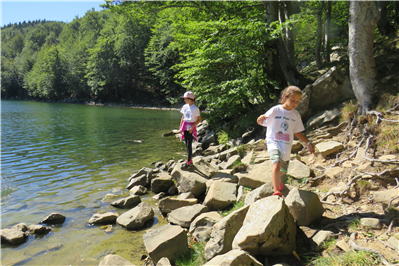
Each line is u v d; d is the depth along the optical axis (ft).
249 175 15.03
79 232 12.66
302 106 23.79
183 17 46.68
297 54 64.90
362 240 8.43
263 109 31.22
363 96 18.03
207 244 9.84
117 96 175.32
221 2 43.47
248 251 8.56
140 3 45.11
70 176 21.31
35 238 12.07
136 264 10.17
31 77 250.98
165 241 10.18
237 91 28.76
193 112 18.16
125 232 12.71
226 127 35.17
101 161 26.27
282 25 29.37
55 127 52.44
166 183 18.28
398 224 8.75
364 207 10.57
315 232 9.50
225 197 14.03
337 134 18.83
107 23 181.37
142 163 25.64
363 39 17.81
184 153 30.09
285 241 8.40
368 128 15.80
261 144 22.90
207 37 34.73
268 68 32.81
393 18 41.55
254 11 43.42
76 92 209.77
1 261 10.37
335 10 48.44
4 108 112.16
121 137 41.06
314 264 7.95
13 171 22.58
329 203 11.50
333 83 23.27
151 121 65.51
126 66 156.04
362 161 13.57
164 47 122.72
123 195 17.42
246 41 30.37
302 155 18.21
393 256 7.46
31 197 16.85
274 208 8.50
